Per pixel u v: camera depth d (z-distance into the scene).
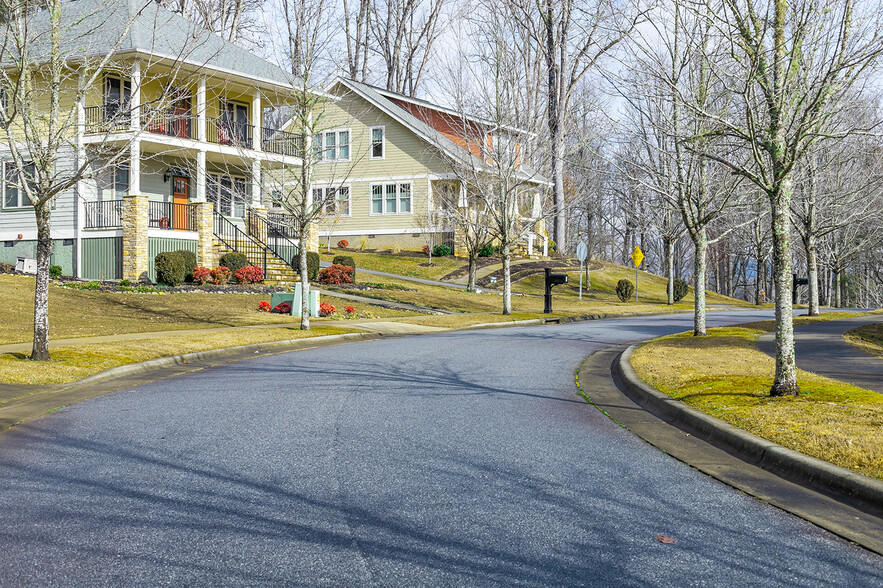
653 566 4.05
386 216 44.12
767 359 12.43
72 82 25.67
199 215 27.88
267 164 31.72
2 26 18.47
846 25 7.92
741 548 4.35
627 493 5.46
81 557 4.09
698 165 17.44
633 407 9.26
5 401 9.32
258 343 15.98
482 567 4.01
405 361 13.49
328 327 19.86
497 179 27.95
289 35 20.14
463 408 8.87
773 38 8.84
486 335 19.47
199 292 24.86
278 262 30.45
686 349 14.27
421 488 5.49
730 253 67.19
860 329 19.23
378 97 43.81
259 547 4.26
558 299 37.34
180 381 11.09
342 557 4.12
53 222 27.39
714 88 14.64
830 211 26.44
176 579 3.80
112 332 16.88
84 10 25.47
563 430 7.71
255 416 8.25
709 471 6.11
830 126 10.69
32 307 19.62
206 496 5.24
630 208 43.06
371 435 7.30
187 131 29.00
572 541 4.43
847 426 6.75
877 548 4.36
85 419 8.14
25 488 5.44
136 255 25.52
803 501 5.28
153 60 25.09
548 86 34.34
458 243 43.00
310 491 5.38
